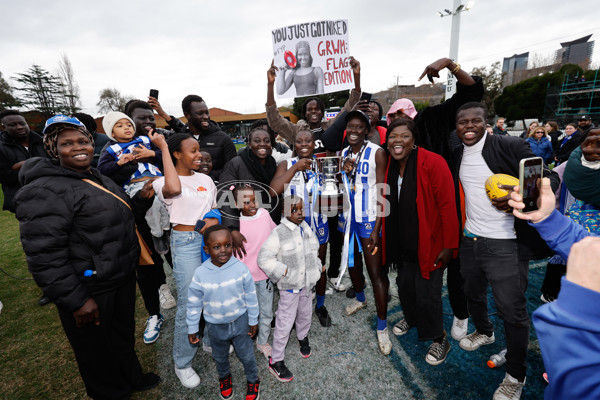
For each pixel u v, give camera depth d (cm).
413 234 213
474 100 211
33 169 148
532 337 256
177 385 217
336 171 228
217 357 196
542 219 95
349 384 212
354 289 306
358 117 222
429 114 231
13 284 376
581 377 56
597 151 152
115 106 5294
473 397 198
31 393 211
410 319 244
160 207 258
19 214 141
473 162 193
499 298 189
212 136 327
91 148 163
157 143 187
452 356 236
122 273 173
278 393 208
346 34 274
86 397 206
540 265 385
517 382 191
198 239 209
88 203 155
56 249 146
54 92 5391
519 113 2984
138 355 248
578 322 56
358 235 253
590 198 167
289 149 424
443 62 208
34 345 263
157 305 274
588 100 2425
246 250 229
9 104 4959
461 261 214
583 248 61
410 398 199
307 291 221
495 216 187
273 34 280
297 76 284
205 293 186
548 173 217
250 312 196
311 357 240
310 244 225
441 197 199
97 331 171
